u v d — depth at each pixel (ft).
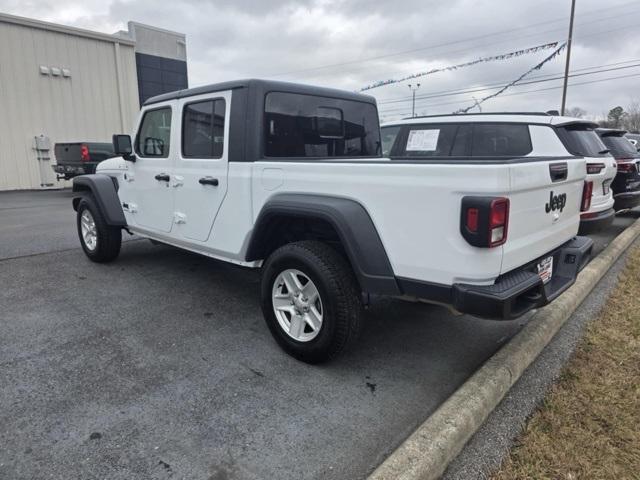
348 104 13.12
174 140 12.69
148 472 6.51
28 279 15.42
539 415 7.91
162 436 7.31
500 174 6.95
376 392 8.75
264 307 10.31
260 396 8.52
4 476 6.37
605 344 10.64
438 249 7.61
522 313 7.68
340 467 6.70
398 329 11.72
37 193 45.27
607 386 8.86
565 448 7.11
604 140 23.25
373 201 8.34
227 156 11.00
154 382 8.95
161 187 13.57
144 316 12.31
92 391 8.58
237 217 11.03
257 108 10.49
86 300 13.47
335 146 12.80
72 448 6.98
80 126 51.88
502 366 8.78
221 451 6.98
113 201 16.02
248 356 10.11
